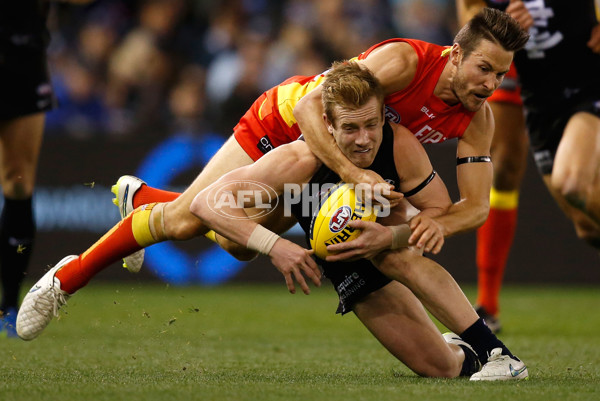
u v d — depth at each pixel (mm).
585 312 24312
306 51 34719
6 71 18125
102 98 33688
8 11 18094
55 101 19219
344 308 13086
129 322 20734
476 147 13016
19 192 18453
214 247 29766
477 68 12328
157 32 34562
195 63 34719
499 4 18250
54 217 28984
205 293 28000
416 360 12672
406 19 38156
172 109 33531
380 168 12094
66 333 18344
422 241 11695
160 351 15812
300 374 12898
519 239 30438
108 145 29094
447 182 28859
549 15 17594
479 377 11938
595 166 16984
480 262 20109
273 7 36688
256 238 11859
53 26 23547
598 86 17734
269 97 14414
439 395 10461
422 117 13023
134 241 13586
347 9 37062
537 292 29422
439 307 12070
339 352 16172
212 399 10117
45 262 28953
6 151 18375
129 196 15195
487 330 12133
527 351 16406
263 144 14195
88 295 26766
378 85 11633
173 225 13422
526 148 19875
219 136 29109
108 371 12984
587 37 17656
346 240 11773
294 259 11727
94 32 34750
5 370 12953
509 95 19344
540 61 17875
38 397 10219
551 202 30281
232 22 34844
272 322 21531
